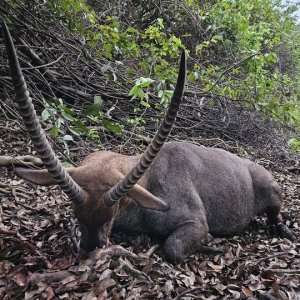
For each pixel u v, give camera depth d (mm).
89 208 3783
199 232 4680
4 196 5438
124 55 8398
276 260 4520
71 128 5715
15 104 7438
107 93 8328
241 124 9625
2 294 3504
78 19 8773
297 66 15750
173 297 3756
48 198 5492
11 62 2697
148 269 3971
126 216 4598
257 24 13594
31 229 4656
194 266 4414
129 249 4449
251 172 5770
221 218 5246
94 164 4074
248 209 5578
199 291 3799
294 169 8742
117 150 7141
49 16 8188
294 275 4121
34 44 7930
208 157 5305
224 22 12047
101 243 3904
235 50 12039
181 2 12273
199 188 5012
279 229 5594
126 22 11617
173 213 4664
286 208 6281
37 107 7508
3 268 3795
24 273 3713
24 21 7773
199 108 9227
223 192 5219
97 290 3518
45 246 4289
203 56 12211
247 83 8977
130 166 4418
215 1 14047
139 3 11898
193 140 8523
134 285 3730
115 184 3900
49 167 3439
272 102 8555
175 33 12414
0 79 7309
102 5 10938
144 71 8648
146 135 8016
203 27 12695
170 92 6355
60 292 3518
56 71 8352
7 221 4836
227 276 4125
